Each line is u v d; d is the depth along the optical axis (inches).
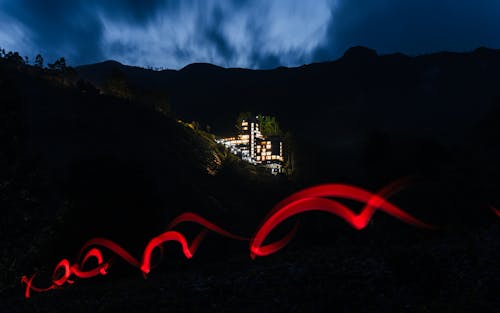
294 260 360.2
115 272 505.0
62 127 2031.3
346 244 448.5
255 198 1921.8
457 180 414.6
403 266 251.6
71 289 399.9
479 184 408.2
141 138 2267.5
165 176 1924.2
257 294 271.4
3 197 409.7
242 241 976.9
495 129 555.2
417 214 415.2
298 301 248.5
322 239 544.4
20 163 421.1
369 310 220.7
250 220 1359.5
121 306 285.4
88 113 2304.4
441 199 410.9
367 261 303.1
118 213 508.1
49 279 482.6
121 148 2071.9
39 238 442.0
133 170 537.3
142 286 351.3
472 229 379.9
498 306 206.8
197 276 362.3
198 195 1814.7
